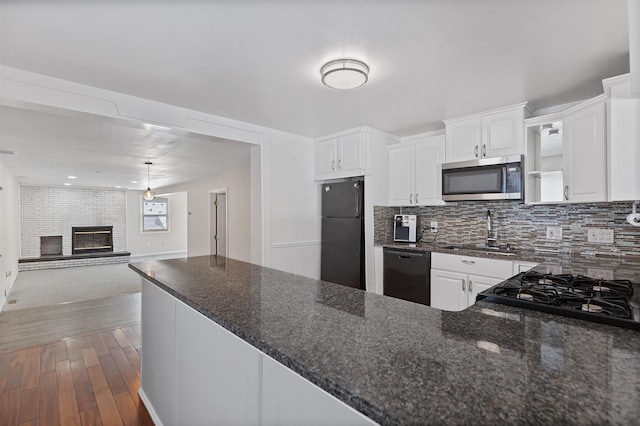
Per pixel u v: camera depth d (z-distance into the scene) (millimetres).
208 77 2359
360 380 671
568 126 2533
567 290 1418
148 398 2035
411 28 1750
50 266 8828
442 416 551
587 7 1560
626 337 924
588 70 2250
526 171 2871
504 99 2816
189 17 1640
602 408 572
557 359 774
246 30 1760
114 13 1601
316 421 772
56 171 6395
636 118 2041
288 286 1551
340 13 1613
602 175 2205
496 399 601
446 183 3365
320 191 4375
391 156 3998
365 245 3730
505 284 1558
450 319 1075
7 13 1587
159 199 11797
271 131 3799
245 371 1058
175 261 2365
